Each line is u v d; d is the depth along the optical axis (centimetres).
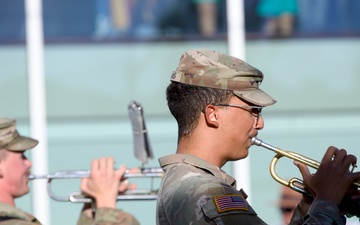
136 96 2338
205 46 2364
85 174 1499
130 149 2316
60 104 2319
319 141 2364
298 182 1084
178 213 1001
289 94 2369
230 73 1049
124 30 2345
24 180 1373
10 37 2316
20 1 2320
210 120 1048
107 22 2341
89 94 2328
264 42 2375
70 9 2333
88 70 2333
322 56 2384
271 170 1098
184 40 2356
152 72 2345
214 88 1047
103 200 1441
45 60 2323
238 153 1058
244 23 2372
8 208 1293
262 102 1047
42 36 2327
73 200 1481
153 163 2298
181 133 1065
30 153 2283
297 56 2381
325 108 2373
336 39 2388
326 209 1011
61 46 2328
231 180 1052
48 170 2288
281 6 2372
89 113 2327
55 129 2309
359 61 2388
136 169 1492
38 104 2311
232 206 986
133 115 1510
